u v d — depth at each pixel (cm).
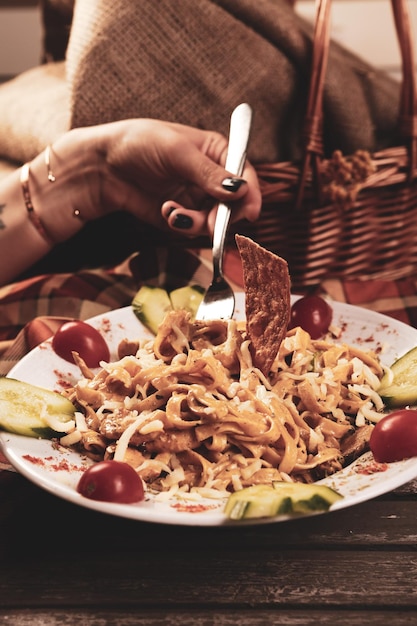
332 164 97
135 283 95
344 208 98
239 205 90
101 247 111
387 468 62
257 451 66
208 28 96
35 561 60
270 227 100
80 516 64
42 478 60
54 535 62
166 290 94
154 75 97
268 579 58
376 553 60
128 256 109
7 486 68
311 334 80
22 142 111
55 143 101
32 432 66
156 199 100
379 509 64
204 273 95
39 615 56
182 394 67
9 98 120
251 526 62
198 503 60
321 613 56
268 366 70
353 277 104
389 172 100
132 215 106
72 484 61
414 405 70
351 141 102
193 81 97
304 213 99
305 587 57
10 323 92
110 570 59
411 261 108
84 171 100
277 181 98
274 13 97
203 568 59
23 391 70
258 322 71
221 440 65
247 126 89
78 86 98
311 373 72
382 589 57
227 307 80
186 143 91
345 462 67
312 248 100
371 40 187
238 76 97
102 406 70
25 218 102
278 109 100
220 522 56
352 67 108
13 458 62
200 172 89
